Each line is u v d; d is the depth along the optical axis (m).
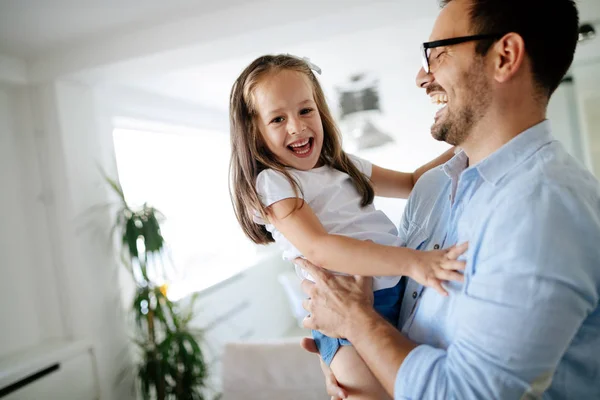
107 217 2.65
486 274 0.67
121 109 3.13
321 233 0.93
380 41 2.88
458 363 0.65
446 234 0.90
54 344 2.37
